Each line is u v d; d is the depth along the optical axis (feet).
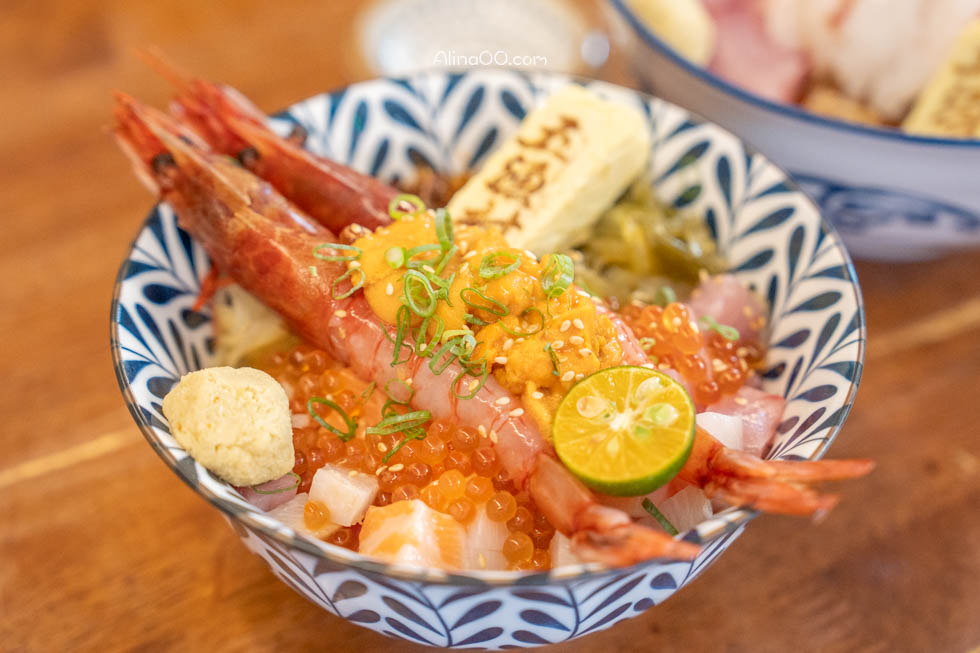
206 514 1.07
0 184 1.33
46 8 1.58
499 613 0.85
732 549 1.05
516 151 1.13
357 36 1.54
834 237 1.03
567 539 0.90
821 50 1.31
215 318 1.08
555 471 0.90
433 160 1.22
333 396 1.02
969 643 1.00
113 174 1.35
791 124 1.13
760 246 1.10
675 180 1.17
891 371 1.18
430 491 0.94
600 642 1.00
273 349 1.09
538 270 0.97
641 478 0.87
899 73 1.27
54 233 1.29
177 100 1.17
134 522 1.07
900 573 1.04
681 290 1.14
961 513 1.08
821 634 1.00
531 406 0.94
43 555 1.04
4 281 1.24
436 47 1.50
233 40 1.52
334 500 0.94
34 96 1.43
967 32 1.18
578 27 1.57
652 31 1.25
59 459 1.11
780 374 1.03
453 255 1.00
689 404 0.89
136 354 0.95
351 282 1.03
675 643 1.00
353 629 1.00
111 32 1.53
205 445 0.90
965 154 1.08
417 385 0.98
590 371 0.94
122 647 0.99
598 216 1.15
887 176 1.13
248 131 1.13
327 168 1.12
